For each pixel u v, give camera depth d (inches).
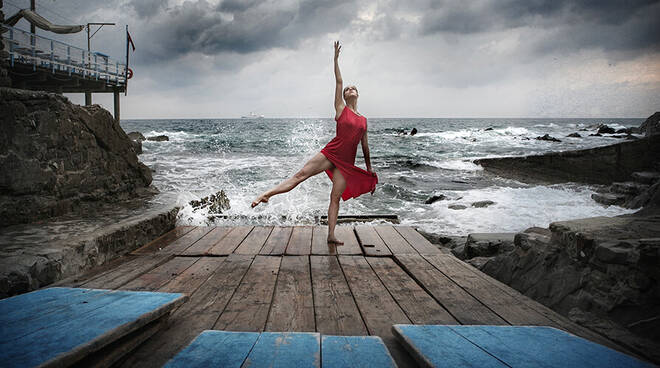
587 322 91.7
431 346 66.6
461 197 387.9
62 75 658.8
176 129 2564.0
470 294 111.0
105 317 71.1
